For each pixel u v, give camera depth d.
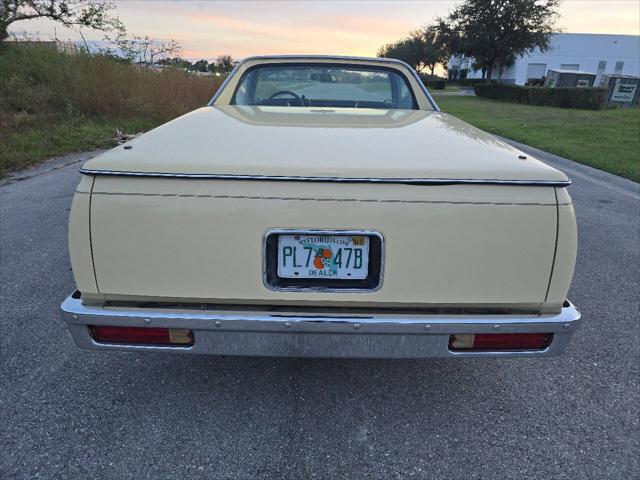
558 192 1.59
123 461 1.78
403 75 3.22
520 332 1.65
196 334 1.66
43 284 3.15
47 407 2.05
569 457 1.83
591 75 32.16
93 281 1.63
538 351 1.70
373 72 3.21
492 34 38.50
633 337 2.69
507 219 1.58
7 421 1.96
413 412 2.08
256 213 1.57
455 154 1.73
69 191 5.39
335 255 1.61
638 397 2.18
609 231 4.54
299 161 1.60
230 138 1.88
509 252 1.60
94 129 9.05
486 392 2.22
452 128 2.27
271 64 3.20
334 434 1.93
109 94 10.37
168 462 1.78
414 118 2.55
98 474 1.72
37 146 7.54
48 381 2.22
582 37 51.59
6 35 11.57
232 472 1.74
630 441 1.91
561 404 2.13
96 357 2.42
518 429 1.98
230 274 1.61
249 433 1.93
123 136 8.79
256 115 2.51
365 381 2.29
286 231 1.58
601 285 3.36
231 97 3.10
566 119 15.75
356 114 2.65
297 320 1.62
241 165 1.56
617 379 2.31
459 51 40.88
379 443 1.89
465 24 39.97
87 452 1.81
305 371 2.35
